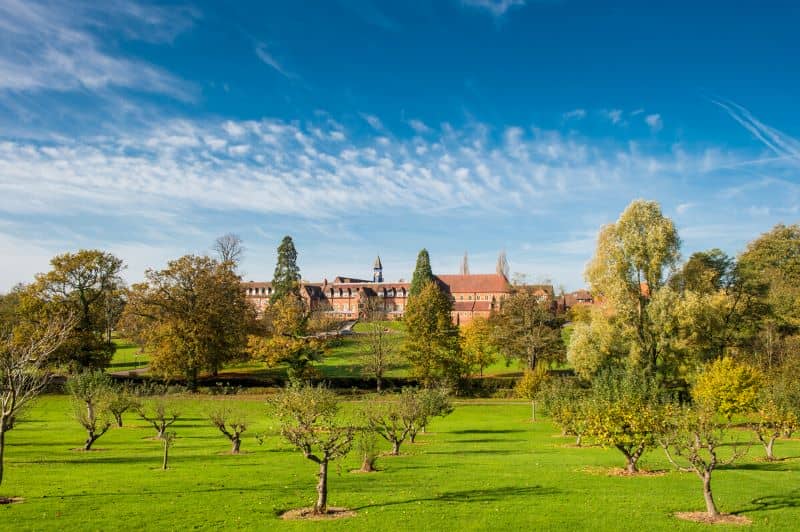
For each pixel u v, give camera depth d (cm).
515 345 8444
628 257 5856
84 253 7581
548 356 8575
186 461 3356
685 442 2250
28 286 7538
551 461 3350
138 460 3388
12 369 2373
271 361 7444
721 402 4466
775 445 4122
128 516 2059
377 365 7712
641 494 2416
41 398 6556
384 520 2019
